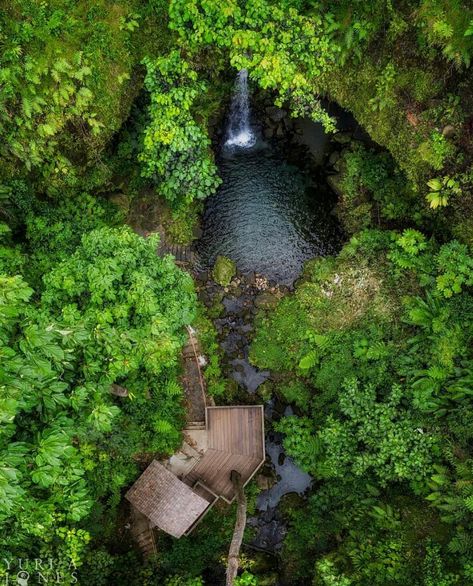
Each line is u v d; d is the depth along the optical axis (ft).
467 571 35.47
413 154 41.24
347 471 43.01
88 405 26.94
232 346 48.49
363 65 40.96
